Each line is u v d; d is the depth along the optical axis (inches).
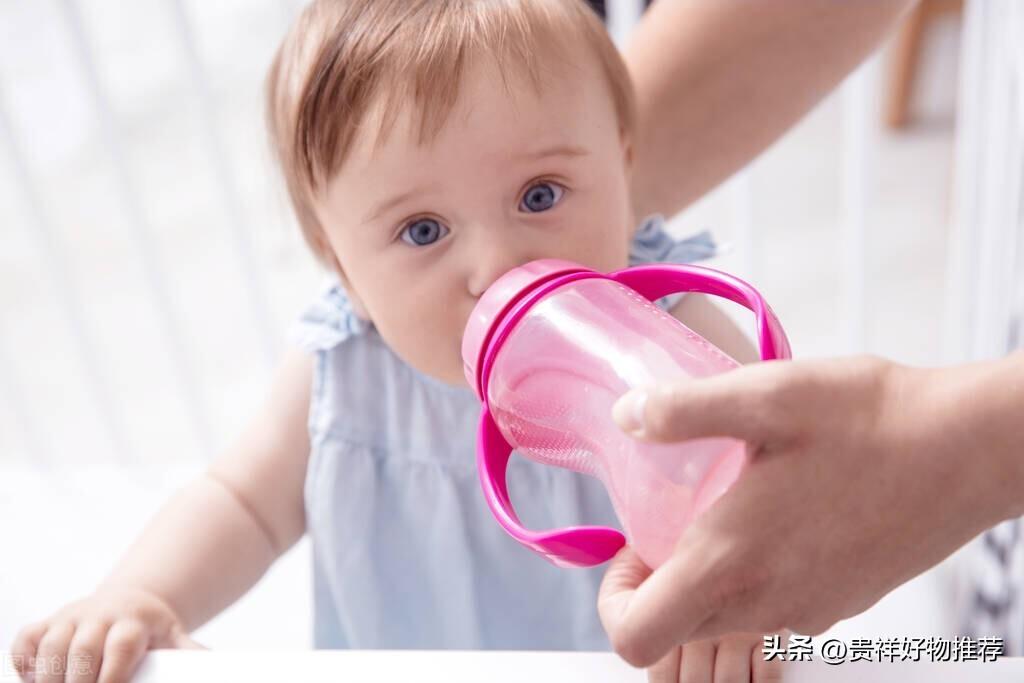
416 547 34.7
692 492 18.8
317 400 34.3
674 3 35.1
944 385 17.5
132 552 32.2
